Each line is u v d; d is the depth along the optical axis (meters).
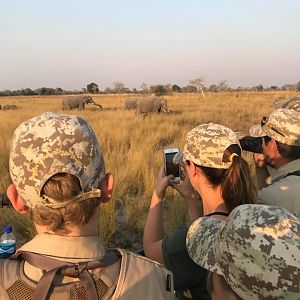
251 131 3.56
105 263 1.39
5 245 2.84
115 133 13.79
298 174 3.16
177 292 2.55
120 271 1.39
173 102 44.72
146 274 1.43
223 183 2.25
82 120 1.44
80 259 1.37
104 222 5.55
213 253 1.64
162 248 2.37
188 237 1.81
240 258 1.33
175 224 5.70
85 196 1.36
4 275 1.33
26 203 1.38
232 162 2.26
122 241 5.68
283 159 3.25
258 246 1.30
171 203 6.59
